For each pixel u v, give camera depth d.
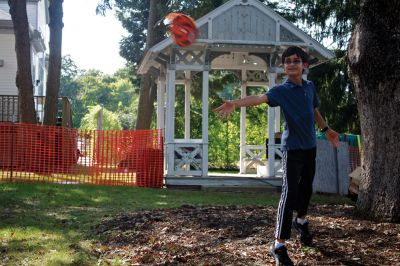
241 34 13.56
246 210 6.98
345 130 21.20
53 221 7.04
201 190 13.02
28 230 6.26
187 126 15.81
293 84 4.51
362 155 6.36
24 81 16.50
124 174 13.53
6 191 10.54
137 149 13.51
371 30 6.21
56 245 5.42
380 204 5.99
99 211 8.13
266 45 13.55
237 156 24.88
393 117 6.05
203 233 5.50
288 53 4.52
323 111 21.14
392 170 5.98
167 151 13.59
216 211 6.93
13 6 16.41
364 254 4.59
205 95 13.59
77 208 8.54
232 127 24.98
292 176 4.39
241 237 5.27
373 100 6.22
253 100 4.26
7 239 5.74
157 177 13.35
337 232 5.30
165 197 10.68
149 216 6.75
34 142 14.29
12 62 21.41
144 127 22.84
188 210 7.18
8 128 13.99
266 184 13.35
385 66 6.09
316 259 4.48
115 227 6.25
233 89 28.86
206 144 13.59
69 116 19.25
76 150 14.16
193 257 4.62
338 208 7.12
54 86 17.22
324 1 21.19
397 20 6.10
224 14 13.50
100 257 4.93
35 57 25.83
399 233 5.26
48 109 17.12
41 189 11.09
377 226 5.58
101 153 13.75
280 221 4.30
